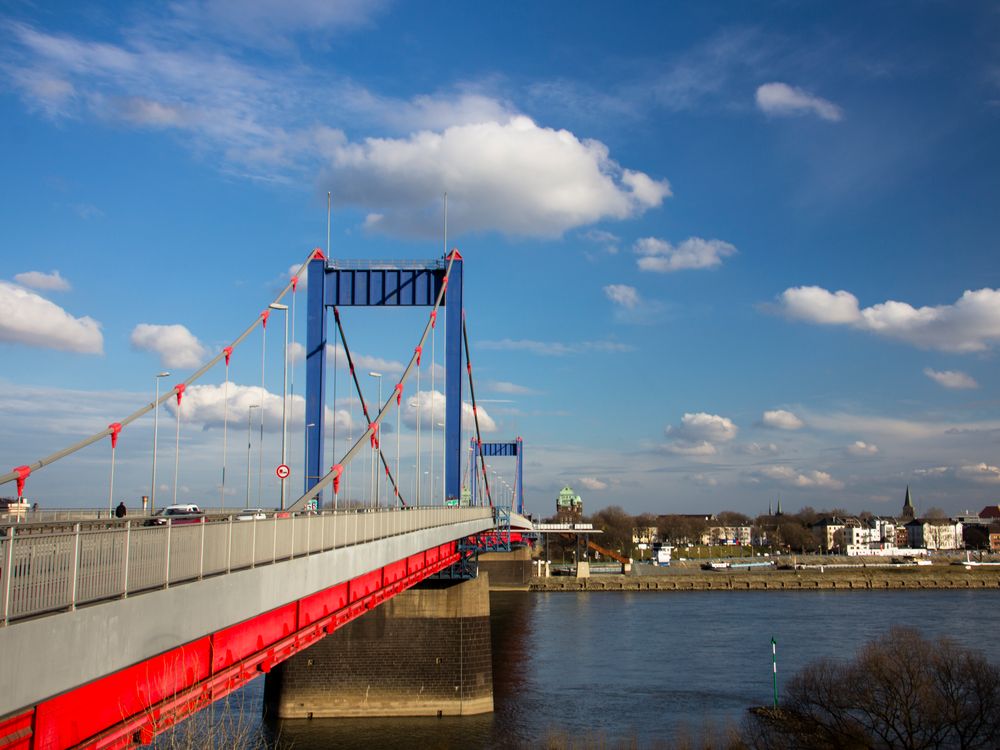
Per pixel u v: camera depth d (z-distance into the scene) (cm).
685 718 7244
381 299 8081
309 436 7694
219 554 2692
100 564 2073
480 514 8900
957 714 5753
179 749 2830
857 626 12431
